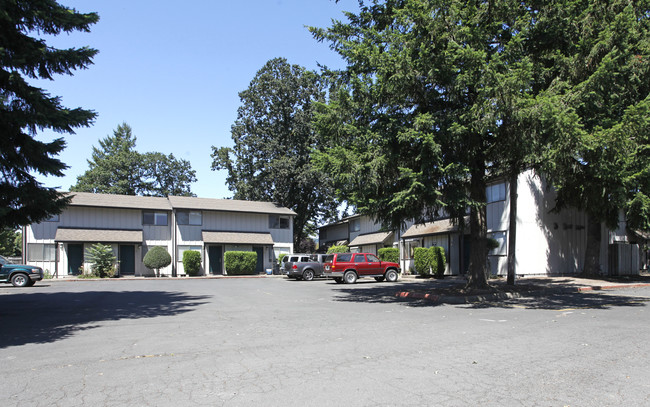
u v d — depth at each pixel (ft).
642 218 64.13
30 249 106.93
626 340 25.73
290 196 152.46
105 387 17.97
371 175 44.14
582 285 63.00
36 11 36.45
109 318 38.17
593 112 46.16
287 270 98.68
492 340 26.35
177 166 212.64
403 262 111.24
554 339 26.32
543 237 82.58
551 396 16.25
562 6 44.06
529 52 47.96
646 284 67.36
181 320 36.55
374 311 41.27
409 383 18.01
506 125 42.11
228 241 123.85
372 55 43.55
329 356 22.85
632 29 44.68
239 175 161.68
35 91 36.94
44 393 17.30
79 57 38.55
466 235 91.97
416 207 49.14
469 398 16.15
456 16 41.86
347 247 131.85
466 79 40.96
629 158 50.93
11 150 37.42
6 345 27.09
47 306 47.67
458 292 53.01
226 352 24.12
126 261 116.57
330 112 47.32
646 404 15.35
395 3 50.67
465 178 46.75
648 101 39.70
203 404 15.83
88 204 112.37
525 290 55.62
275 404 15.74
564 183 64.39
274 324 33.86
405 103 46.78
